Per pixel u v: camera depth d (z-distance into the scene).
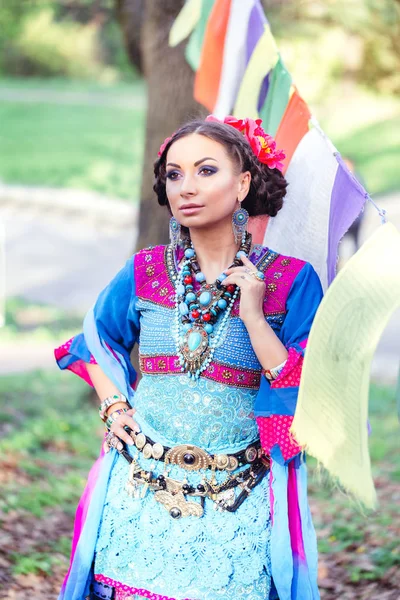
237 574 3.01
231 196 3.10
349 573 5.03
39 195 22.53
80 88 39.25
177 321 3.12
